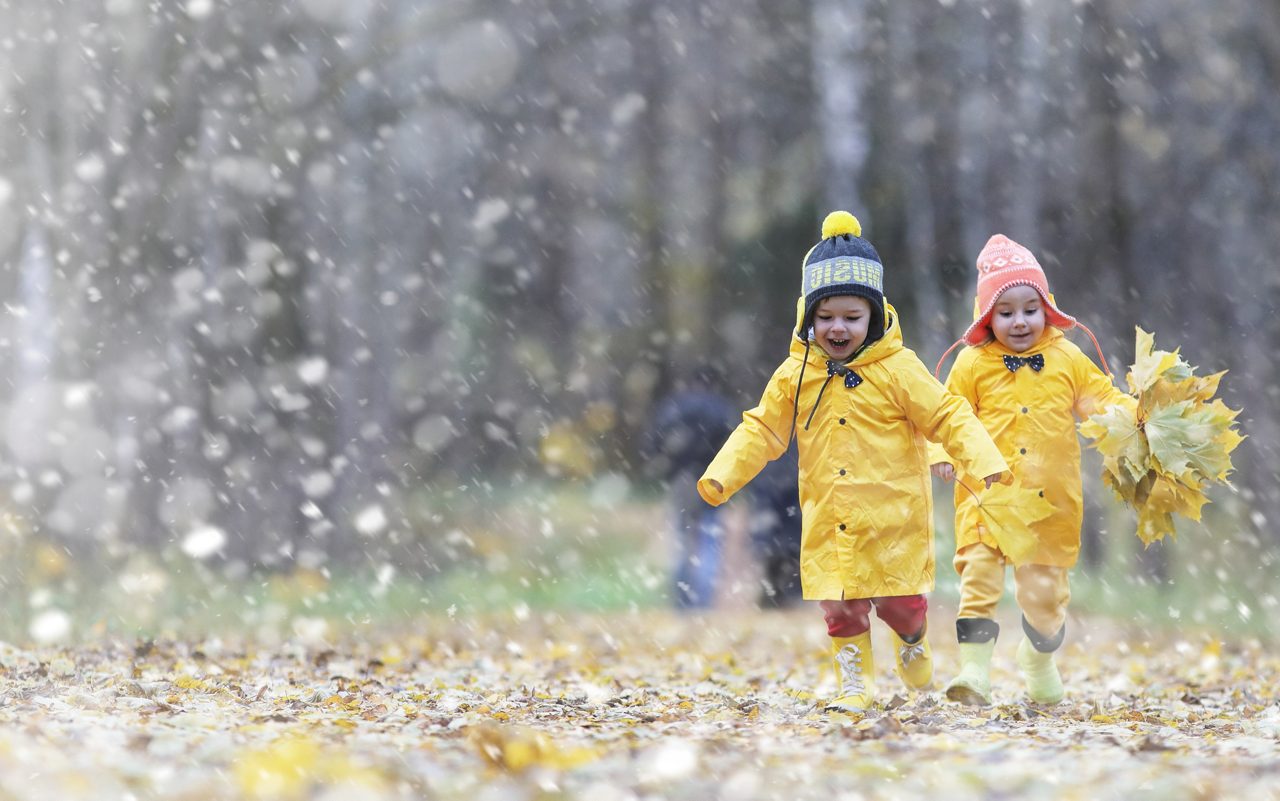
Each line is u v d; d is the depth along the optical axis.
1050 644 11.91
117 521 25.00
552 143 49.00
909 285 43.69
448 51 38.09
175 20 26.66
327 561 29.59
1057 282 36.16
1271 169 32.88
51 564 21.86
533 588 30.59
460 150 46.56
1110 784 7.17
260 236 29.59
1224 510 29.22
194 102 26.80
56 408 25.72
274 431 29.17
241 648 16.08
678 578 28.44
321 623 19.56
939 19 39.47
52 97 26.14
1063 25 35.44
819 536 11.22
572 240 58.75
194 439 26.47
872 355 11.28
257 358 31.39
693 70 45.66
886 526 11.06
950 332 42.69
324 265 31.97
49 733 7.76
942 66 39.59
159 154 26.48
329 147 31.20
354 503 30.72
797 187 46.19
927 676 11.76
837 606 11.28
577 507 47.12
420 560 32.41
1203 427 11.46
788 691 12.82
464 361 54.53
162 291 26.45
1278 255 32.66
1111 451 11.59
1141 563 27.30
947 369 38.09
